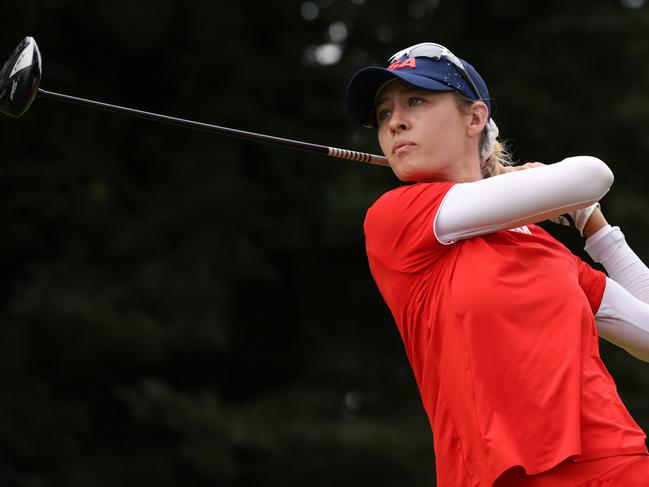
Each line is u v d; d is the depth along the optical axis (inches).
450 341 409.1
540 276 410.3
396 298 432.5
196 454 1987.0
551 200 407.2
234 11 2266.2
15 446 2016.5
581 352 403.9
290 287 2402.8
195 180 2180.1
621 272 467.8
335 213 2161.7
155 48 2231.8
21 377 2048.5
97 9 2090.3
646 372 2153.1
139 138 2258.9
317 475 2095.2
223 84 2292.1
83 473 2064.5
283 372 2405.3
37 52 454.6
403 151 438.3
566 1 2370.8
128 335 1989.4
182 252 2111.2
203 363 2347.4
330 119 2299.5
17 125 2106.3
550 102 2269.9
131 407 2114.9
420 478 2070.6
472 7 2394.2
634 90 2377.0
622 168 2322.8
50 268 2057.1
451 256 418.3
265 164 2276.1
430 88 431.2
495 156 462.9
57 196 2085.4
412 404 2256.4
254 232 2249.0
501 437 392.2
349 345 2352.4
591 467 389.1
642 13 2329.0
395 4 2378.2
